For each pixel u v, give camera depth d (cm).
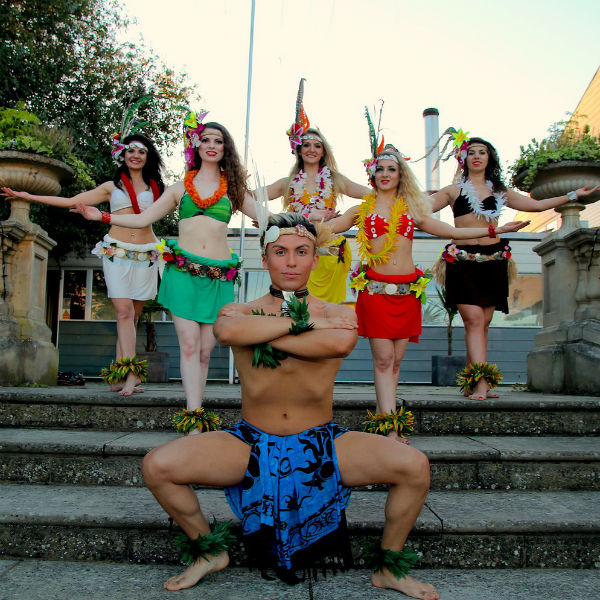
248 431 210
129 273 413
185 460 198
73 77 1057
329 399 215
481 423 342
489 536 234
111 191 427
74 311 1106
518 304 1027
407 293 325
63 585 208
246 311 219
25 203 507
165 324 1080
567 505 258
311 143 404
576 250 491
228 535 210
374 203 341
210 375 1061
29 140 483
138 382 391
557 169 493
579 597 202
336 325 203
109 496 267
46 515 236
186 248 339
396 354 330
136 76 1163
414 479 196
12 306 492
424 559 232
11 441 294
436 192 433
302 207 398
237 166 353
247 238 1012
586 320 477
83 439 307
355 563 229
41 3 976
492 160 419
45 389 433
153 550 234
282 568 198
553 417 343
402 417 303
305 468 200
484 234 328
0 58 910
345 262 391
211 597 197
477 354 403
